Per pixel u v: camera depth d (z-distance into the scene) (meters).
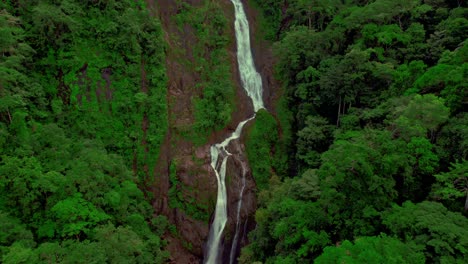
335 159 22.28
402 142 23.03
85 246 22.67
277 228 23.98
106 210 29.23
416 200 22.53
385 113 30.86
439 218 17.75
